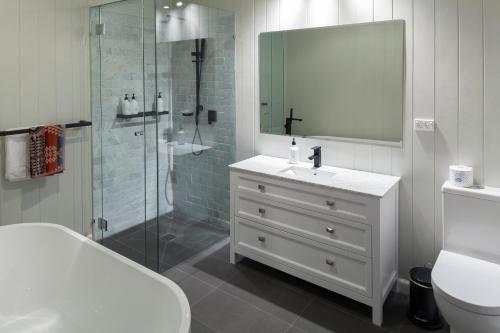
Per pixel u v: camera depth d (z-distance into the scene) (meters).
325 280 2.45
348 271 2.34
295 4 2.81
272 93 3.03
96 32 3.03
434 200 2.40
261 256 2.77
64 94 2.99
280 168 2.77
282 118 3.01
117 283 1.98
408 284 2.55
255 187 2.73
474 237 2.11
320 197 2.39
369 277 2.25
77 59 3.04
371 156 2.62
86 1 3.04
